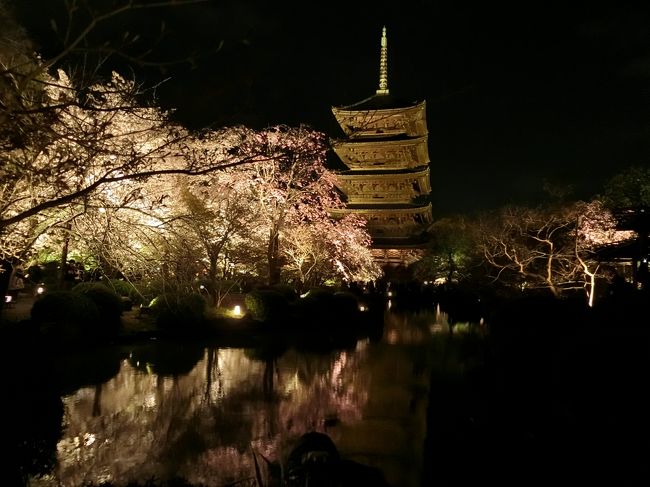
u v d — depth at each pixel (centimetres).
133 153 545
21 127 504
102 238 934
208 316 2252
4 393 836
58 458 825
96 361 1528
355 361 1784
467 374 1565
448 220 5372
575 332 1105
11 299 2125
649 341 886
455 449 900
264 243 3061
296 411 1141
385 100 5188
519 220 3472
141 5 357
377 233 5753
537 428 889
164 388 1272
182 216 895
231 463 827
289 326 2506
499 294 3484
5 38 657
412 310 4194
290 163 2908
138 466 806
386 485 732
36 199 736
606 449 730
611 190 3378
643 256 1911
